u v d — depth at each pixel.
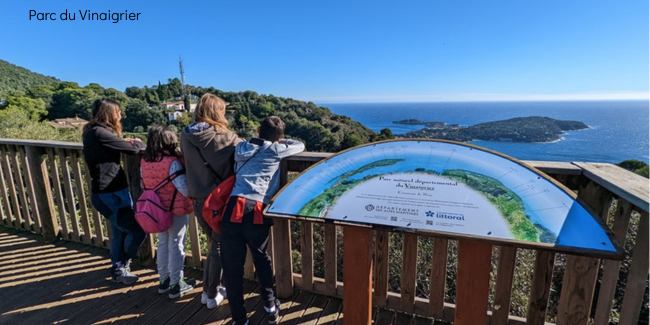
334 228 2.04
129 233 2.26
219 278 2.03
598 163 1.58
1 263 2.64
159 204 1.94
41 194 2.93
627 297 1.43
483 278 1.16
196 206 1.85
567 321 1.57
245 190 1.62
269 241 2.21
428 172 1.29
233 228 1.62
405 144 1.49
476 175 1.23
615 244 0.91
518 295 2.87
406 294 1.95
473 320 1.21
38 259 2.70
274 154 1.66
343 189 1.31
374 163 1.41
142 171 1.96
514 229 1.01
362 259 1.31
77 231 2.95
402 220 1.12
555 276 3.41
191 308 2.09
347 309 1.38
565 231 0.97
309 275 2.17
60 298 2.21
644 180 1.29
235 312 1.78
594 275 1.48
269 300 1.84
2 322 1.99
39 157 2.88
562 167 1.52
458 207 1.12
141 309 2.09
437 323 1.91
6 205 3.26
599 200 1.46
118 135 2.19
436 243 1.79
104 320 2.00
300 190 1.36
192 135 1.68
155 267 2.58
